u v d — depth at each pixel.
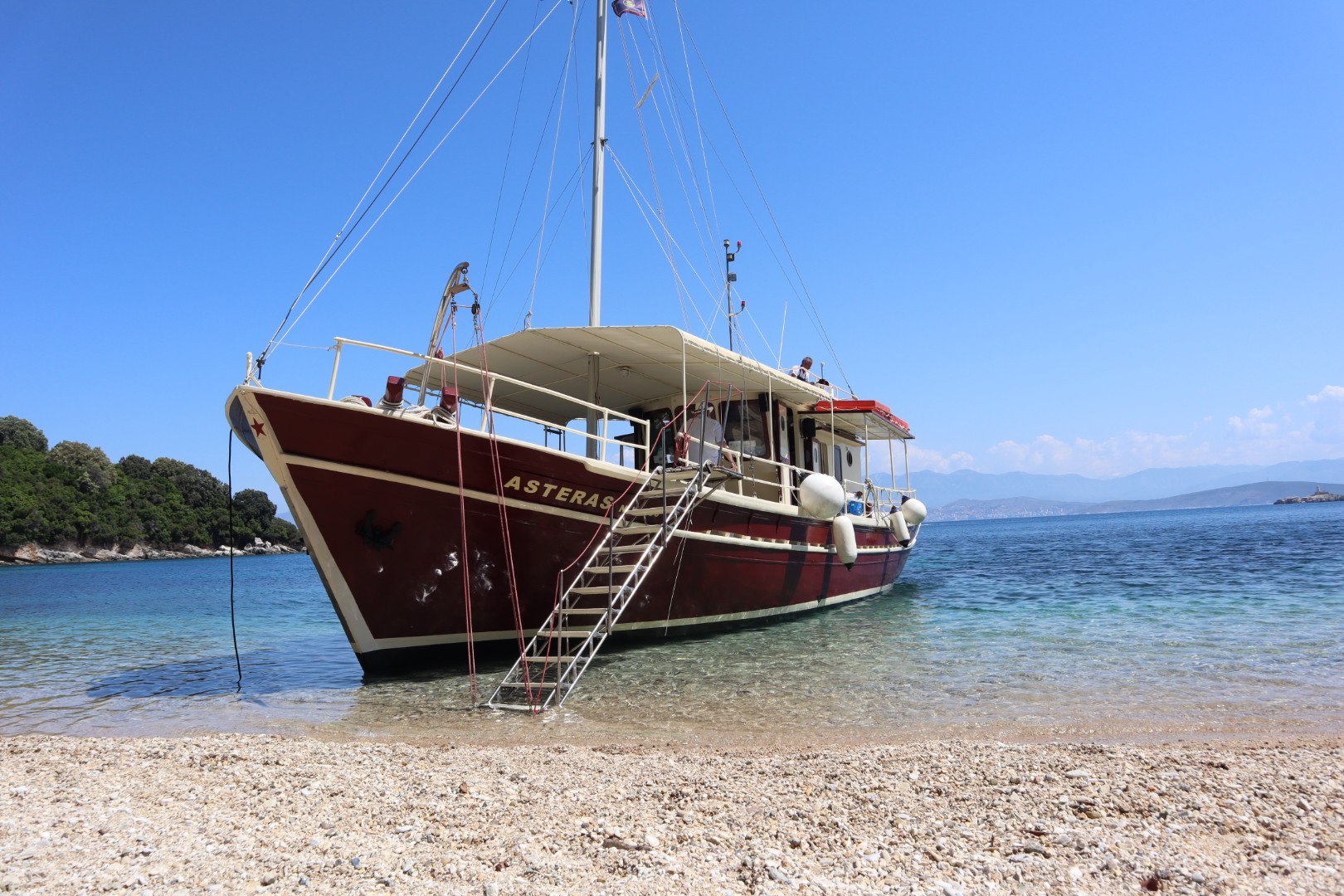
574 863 3.61
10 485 83.62
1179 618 13.81
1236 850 3.62
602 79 15.14
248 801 4.83
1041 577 24.88
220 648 14.95
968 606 16.97
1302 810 4.14
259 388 8.20
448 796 4.80
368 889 3.37
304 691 9.95
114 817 4.51
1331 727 6.68
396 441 8.98
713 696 8.63
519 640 10.92
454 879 3.48
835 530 14.26
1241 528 60.44
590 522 10.83
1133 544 44.44
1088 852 3.61
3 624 20.55
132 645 15.62
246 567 69.69
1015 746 5.87
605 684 9.38
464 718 7.93
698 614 12.38
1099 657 10.31
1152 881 3.28
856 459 19.61
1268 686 8.34
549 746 6.53
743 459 14.58
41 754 6.33
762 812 4.30
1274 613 13.95
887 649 11.45
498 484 9.80
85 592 35.50
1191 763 5.12
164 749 6.38
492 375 9.80
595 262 14.60
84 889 3.42
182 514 97.19
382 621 9.70
